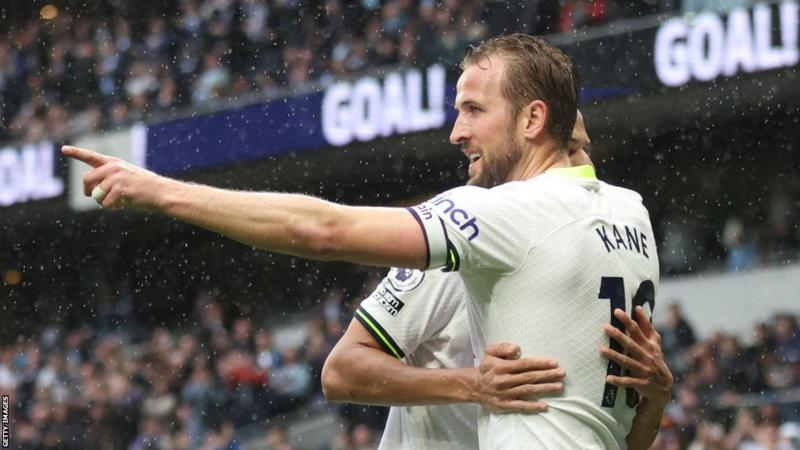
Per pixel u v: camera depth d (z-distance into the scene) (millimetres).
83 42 20312
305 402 15688
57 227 20172
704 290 16234
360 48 18125
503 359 2977
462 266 2918
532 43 3148
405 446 3449
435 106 16641
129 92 19672
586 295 2992
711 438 11742
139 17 20078
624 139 16469
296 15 18922
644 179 17094
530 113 3107
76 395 17094
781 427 11602
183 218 2830
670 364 13344
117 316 20203
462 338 3326
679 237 17016
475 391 3047
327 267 19469
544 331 2961
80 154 2822
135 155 18938
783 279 15875
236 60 19188
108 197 2816
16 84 20469
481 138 3133
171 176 18656
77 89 20031
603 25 16266
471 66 3178
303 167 17812
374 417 14430
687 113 15703
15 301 20391
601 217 3062
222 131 18359
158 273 20031
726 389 13016
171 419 16203
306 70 18656
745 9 14742
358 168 17578
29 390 17453
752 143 16094
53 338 19516
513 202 2955
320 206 2834
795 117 15406
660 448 11773
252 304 19641
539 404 2961
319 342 16453
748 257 16250
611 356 3016
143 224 19859
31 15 20672
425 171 17453
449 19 17016
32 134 20078
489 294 2992
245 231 2814
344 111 17391
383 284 3375
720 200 16922
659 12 16094
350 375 3295
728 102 15359
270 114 17969
